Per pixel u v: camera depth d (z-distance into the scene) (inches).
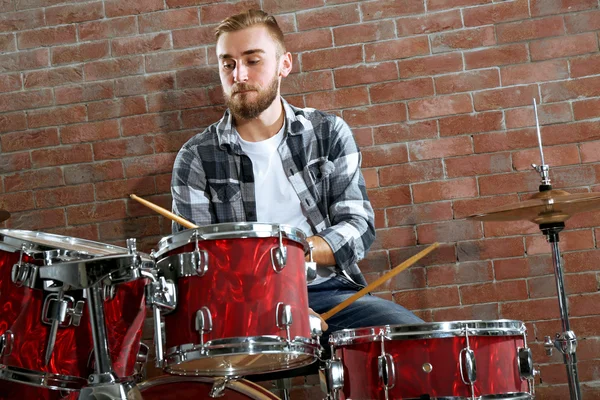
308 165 100.9
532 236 118.7
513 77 120.6
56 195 127.1
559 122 119.3
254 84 98.6
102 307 61.1
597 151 118.3
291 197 100.7
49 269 59.2
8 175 128.0
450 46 121.9
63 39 128.9
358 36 123.3
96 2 128.6
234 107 98.9
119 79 127.5
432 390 66.5
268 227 64.2
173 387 70.7
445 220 120.5
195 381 70.9
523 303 118.1
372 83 122.7
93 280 59.0
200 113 125.7
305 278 68.4
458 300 119.1
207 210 101.3
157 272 64.8
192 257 62.6
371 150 122.3
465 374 66.2
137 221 125.7
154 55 127.0
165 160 126.0
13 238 61.9
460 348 66.8
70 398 63.4
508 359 69.1
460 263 119.6
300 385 120.2
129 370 67.9
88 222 126.3
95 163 127.0
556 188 118.6
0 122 128.7
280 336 63.0
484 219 104.1
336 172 101.0
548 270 118.1
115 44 127.9
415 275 120.2
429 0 122.6
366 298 94.9
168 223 125.3
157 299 61.9
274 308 63.2
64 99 128.2
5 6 130.0
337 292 96.6
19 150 128.2
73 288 61.9
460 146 120.9
